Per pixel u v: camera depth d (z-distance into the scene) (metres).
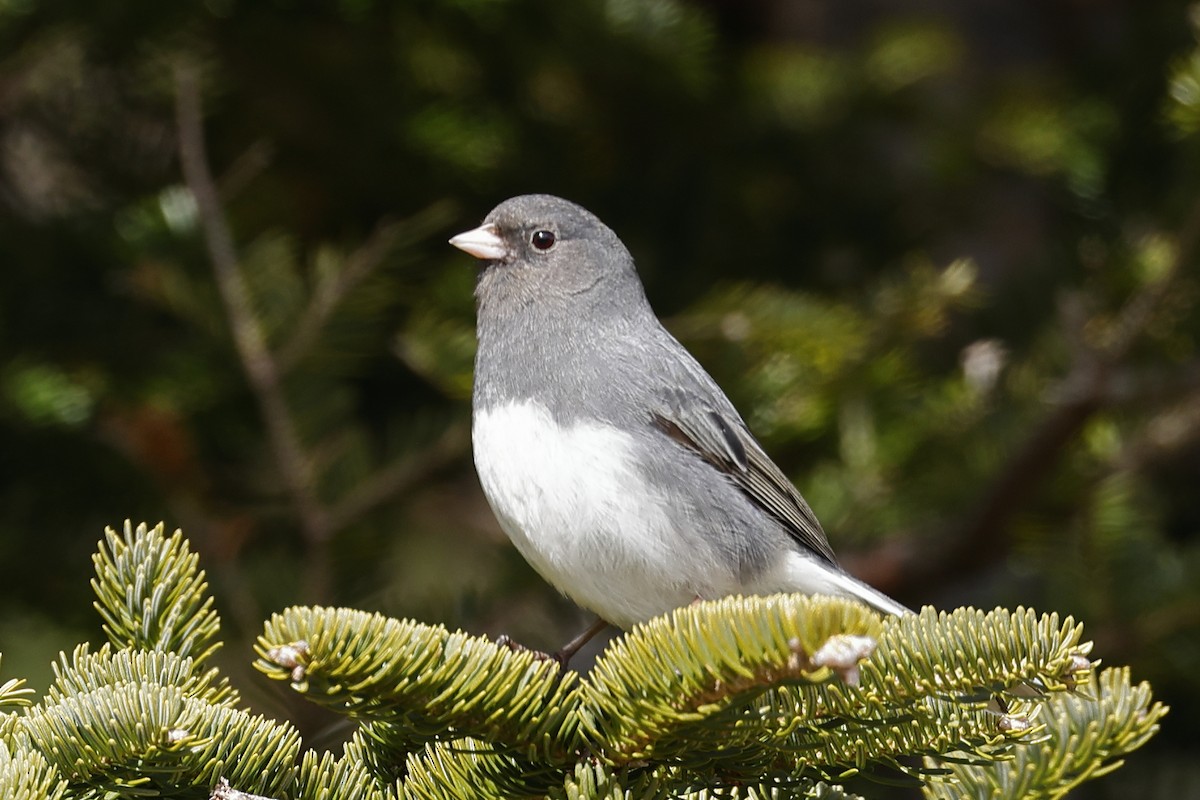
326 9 10.98
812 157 12.73
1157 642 9.58
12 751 4.75
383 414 11.89
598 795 4.91
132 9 10.42
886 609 7.98
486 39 11.41
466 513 11.70
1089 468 10.18
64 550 10.27
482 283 8.78
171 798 5.00
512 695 4.84
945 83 13.02
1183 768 10.21
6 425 10.14
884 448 10.49
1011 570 10.57
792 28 14.87
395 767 5.66
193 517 10.01
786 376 10.12
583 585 7.78
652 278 12.08
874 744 5.15
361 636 4.59
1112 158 11.98
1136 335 9.71
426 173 11.78
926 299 9.96
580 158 12.37
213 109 11.11
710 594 7.84
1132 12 12.67
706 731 4.84
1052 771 5.11
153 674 5.30
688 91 11.92
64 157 11.39
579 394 7.91
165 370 10.50
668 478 7.73
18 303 10.70
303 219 11.74
